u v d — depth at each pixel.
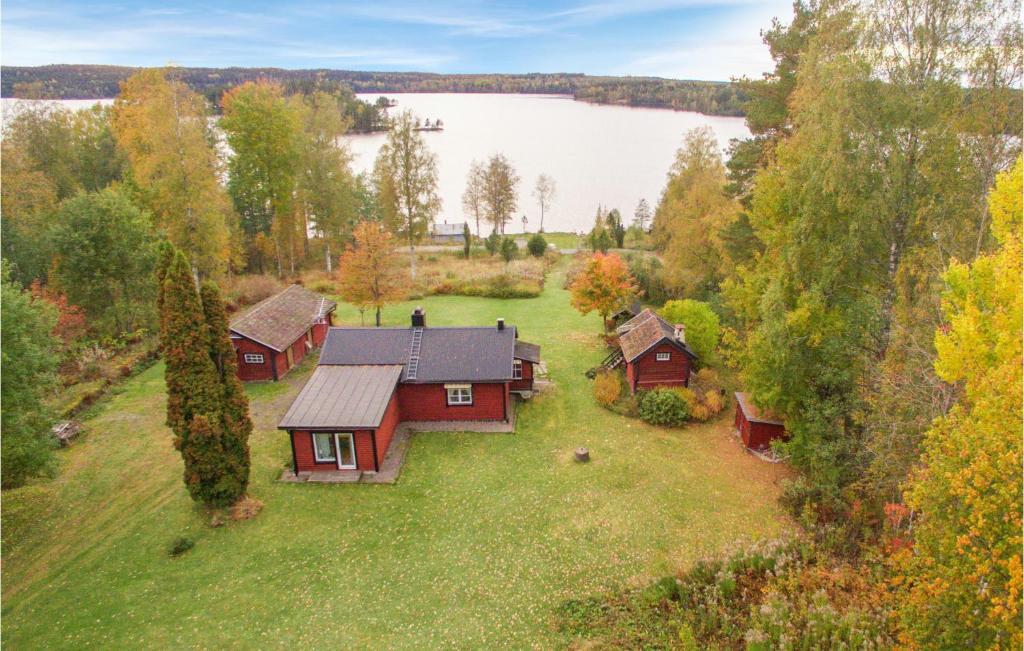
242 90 50.38
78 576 18.47
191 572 18.64
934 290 20.39
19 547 19.73
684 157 52.44
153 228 42.44
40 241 37.09
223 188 52.97
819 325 21.77
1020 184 14.01
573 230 108.56
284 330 34.22
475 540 20.17
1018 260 13.30
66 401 28.48
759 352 23.25
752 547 18.41
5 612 17.09
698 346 32.72
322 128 55.50
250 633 16.39
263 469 24.22
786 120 33.12
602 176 146.88
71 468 23.97
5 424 19.25
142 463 24.41
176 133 39.12
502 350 28.56
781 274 22.97
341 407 24.47
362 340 28.98
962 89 19.09
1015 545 10.44
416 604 17.48
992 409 11.57
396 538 20.28
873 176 20.03
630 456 25.14
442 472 24.12
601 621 16.73
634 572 18.56
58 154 50.56
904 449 17.80
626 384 32.28
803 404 22.59
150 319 37.38
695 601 16.91
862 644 14.14
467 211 103.19
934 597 11.95
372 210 72.94
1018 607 10.29
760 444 25.45
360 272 39.34
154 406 29.22
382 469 24.23
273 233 54.34
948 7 18.62
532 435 27.06
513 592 17.92
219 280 45.19
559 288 53.66
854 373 21.00
